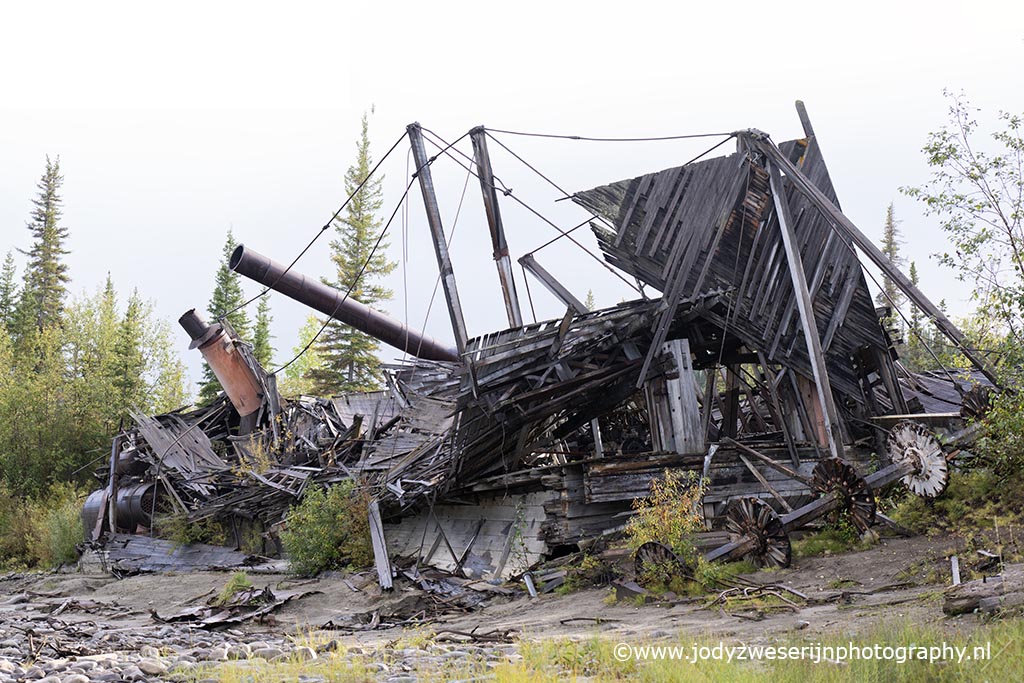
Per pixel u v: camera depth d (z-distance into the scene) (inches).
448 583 791.1
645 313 839.1
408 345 1417.3
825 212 786.8
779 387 902.4
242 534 1170.6
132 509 1325.0
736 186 835.4
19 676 398.0
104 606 877.8
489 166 898.7
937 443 634.8
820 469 652.7
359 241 2655.0
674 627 481.7
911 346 1411.2
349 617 701.3
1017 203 668.7
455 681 358.3
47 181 2886.3
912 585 509.7
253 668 406.6
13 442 1910.7
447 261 848.3
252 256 1296.8
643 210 866.1
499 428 836.0
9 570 1438.2
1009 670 298.7
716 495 770.2
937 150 688.4
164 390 2484.0
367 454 1129.4
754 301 845.8
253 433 1363.2
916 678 309.7
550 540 780.0
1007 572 462.9
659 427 840.3
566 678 356.2
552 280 927.0
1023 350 637.3
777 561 610.2
